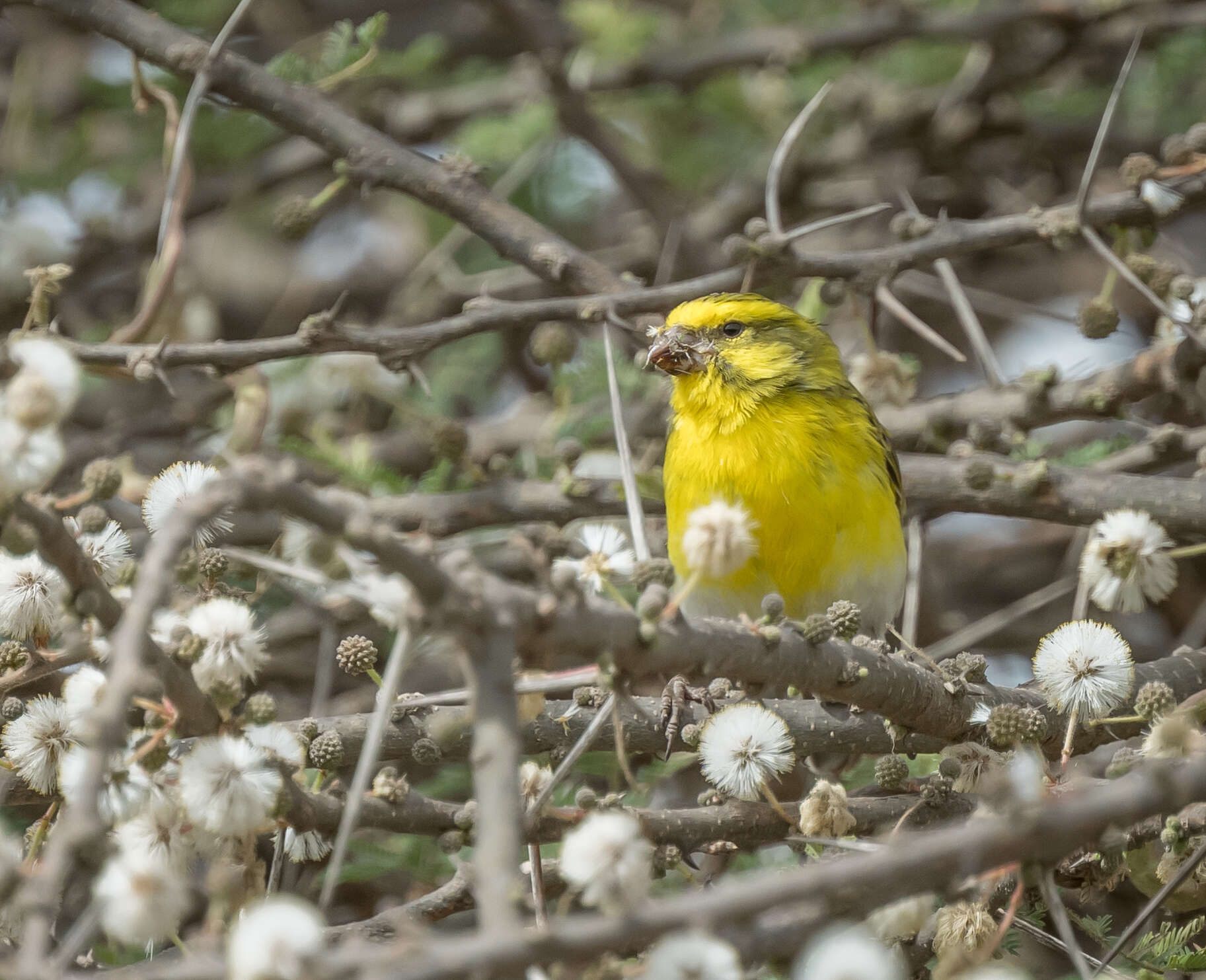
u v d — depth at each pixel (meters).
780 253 8.89
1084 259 14.80
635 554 6.21
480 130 12.79
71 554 4.69
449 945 3.50
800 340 10.50
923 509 10.28
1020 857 3.95
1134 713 7.49
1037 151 14.32
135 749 5.32
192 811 4.87
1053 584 10.74
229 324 15.33
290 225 9.47
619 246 14.96
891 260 9.29
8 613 5.80
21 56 13.99
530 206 14.16
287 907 3.68
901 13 12.93
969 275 14.99
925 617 12.67
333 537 3.89
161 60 9.41
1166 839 6.13
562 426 11.20
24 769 5.66
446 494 9.90
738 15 15.05
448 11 15.53
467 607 3.95
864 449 10.11
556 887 6.47
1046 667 6.34
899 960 5.76
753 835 6.66
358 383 11.98
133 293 13.66
